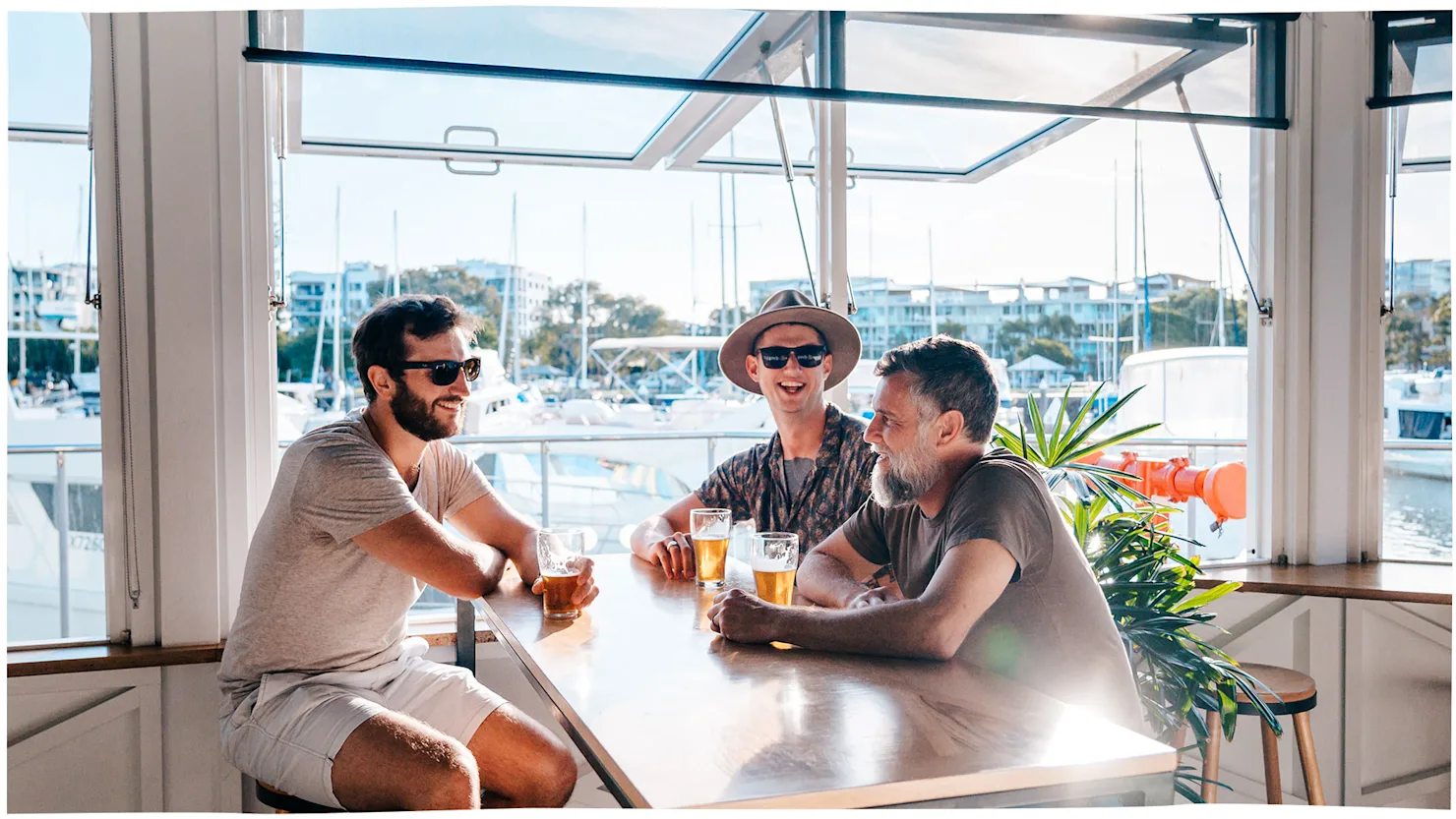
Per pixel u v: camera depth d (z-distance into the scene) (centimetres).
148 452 225
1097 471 230
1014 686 125
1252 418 291
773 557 167
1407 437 291
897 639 136
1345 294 280
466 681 201
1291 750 271
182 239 222
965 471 157
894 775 96
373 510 185
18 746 215
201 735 227
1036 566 145
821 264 265
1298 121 279
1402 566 284
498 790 193
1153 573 218
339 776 167
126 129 220
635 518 436
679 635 153
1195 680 202
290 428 516
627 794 95
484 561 193
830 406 242
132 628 226
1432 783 270
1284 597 270
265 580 189
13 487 274
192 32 221
